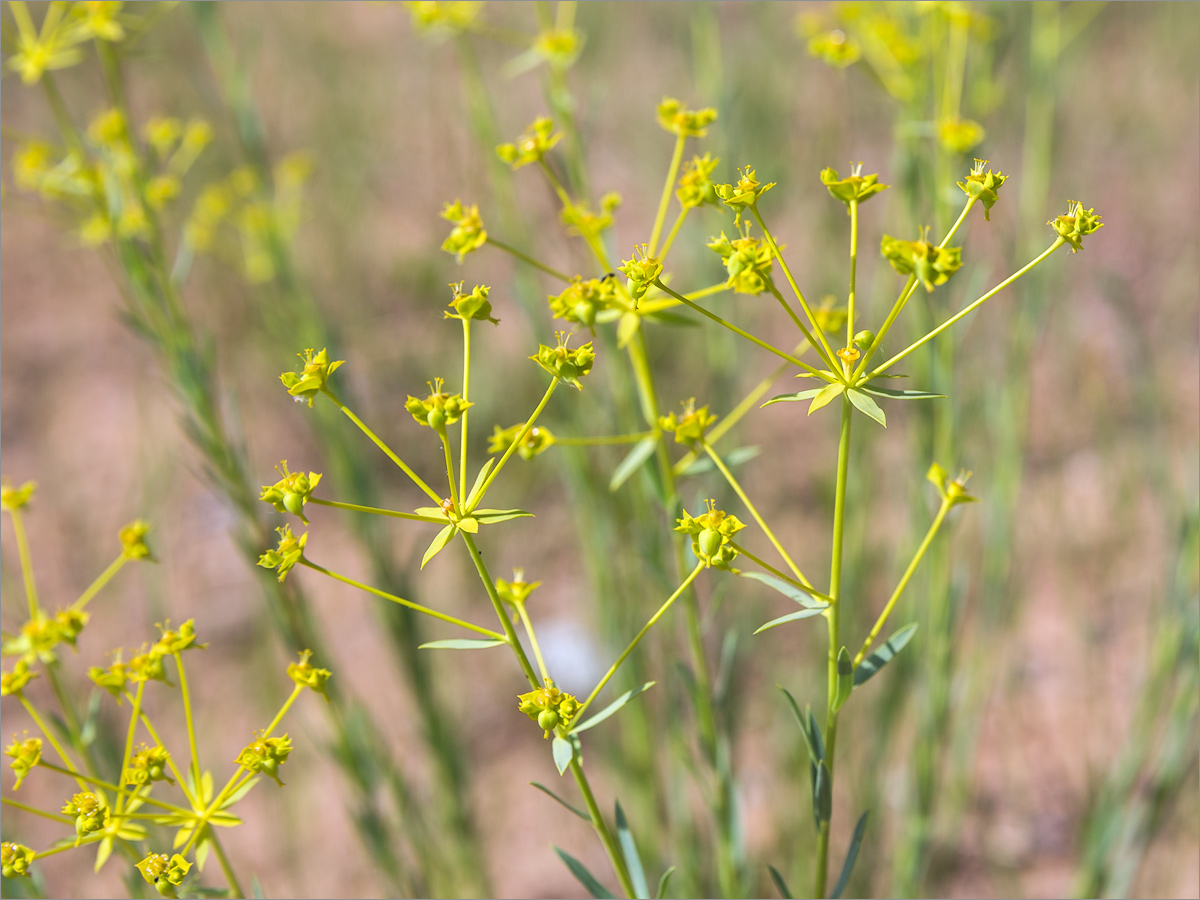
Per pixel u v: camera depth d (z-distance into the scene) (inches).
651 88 42.9
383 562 19.5
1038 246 20.3
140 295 18.6
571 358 13.7
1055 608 27.6
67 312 44.6
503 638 13.7
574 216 15.6
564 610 29.3
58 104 19.5
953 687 20.1
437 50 42.4
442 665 27.3
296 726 26.9
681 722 18.6
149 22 20.0
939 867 22.0
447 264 39.4
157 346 18.7
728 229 20.6
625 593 20.5
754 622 20.9
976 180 13.5
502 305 39.2
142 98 45.6
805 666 23.5
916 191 18.7
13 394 40.9
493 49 43.8
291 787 25.8
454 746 20.5
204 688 28.9
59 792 27.1
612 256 16.2
